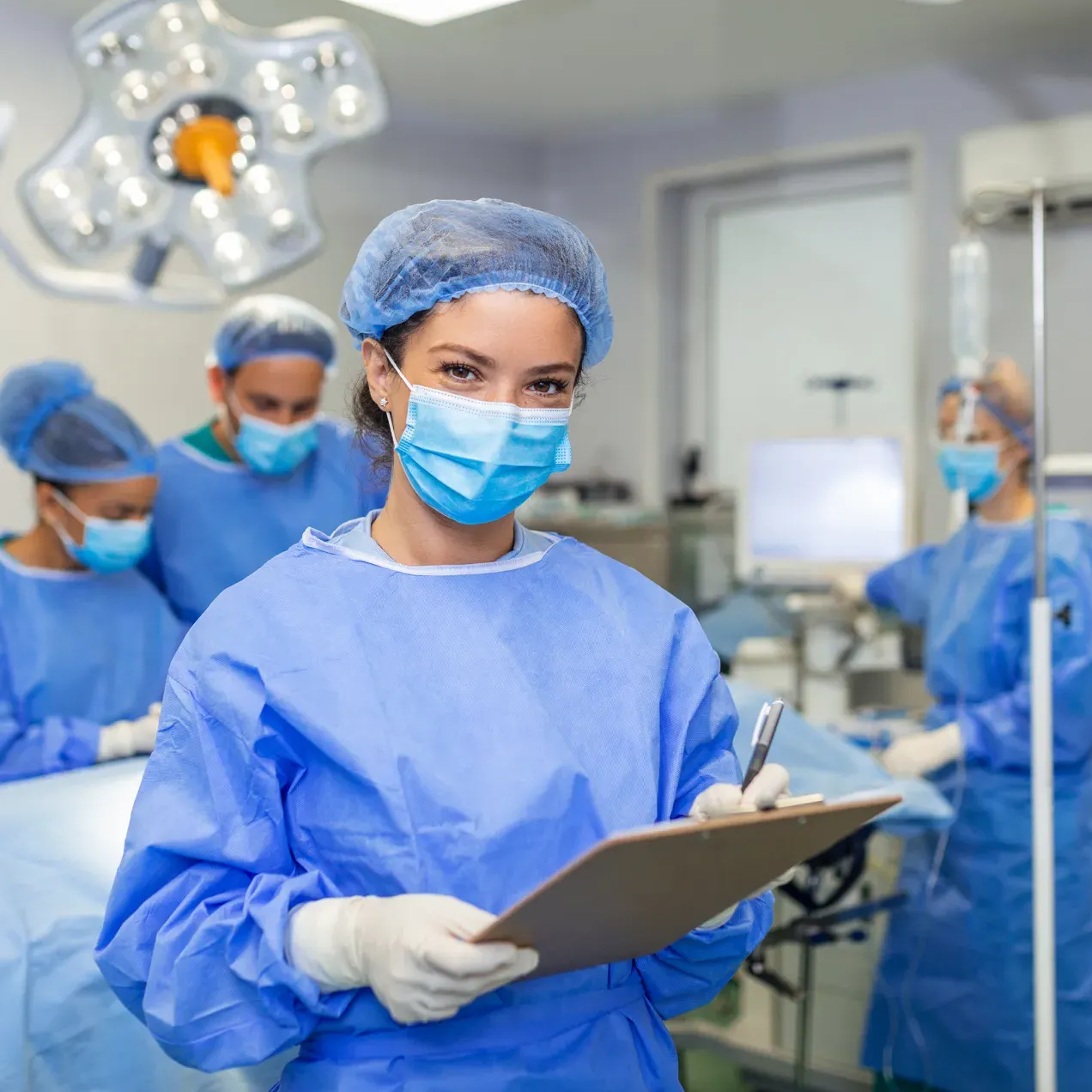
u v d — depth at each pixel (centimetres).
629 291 376
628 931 79
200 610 232
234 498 234
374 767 85
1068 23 290
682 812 95
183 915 86
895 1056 231
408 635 92
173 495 232
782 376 368
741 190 367
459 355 91
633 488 377
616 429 380
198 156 135
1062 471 219
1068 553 206
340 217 329
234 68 135
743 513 272
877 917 243
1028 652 210
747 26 289
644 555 312
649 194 370
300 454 224
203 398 303
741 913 96
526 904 68
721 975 97
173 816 87
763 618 271
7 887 135
